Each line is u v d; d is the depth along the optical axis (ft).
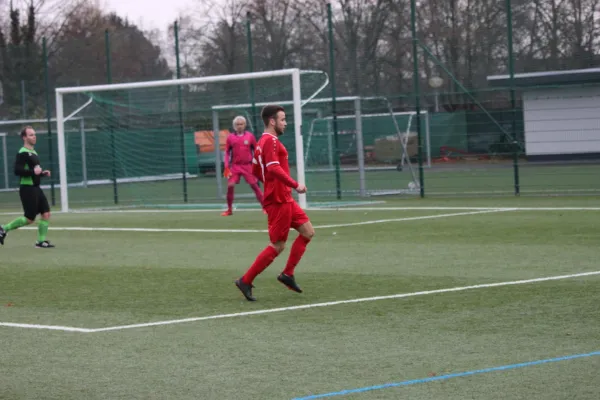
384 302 37.88
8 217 96.43
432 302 37.35
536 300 36.81
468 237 59.82
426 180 135.03
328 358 28.60
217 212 89.86
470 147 145.38
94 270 51.62
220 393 25.05
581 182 113.80
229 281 45.57
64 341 32.63
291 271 40.91
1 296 43.55
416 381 25.43
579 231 60.23
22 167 63.10
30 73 136.67
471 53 110.93
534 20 107.14
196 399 24.57
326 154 123.03
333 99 105.40
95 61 132.36
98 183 142.20
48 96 116.47
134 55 130.72
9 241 69.72
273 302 39.22
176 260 54.54
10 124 143.02
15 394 25.71
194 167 156.56
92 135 137.90
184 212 91.97
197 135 155.53
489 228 64.54
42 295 43.45
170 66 121.29
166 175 142.72
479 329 31.86
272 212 39.81
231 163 85.87
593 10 104.94
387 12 119.14
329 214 82.38
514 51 108.17
